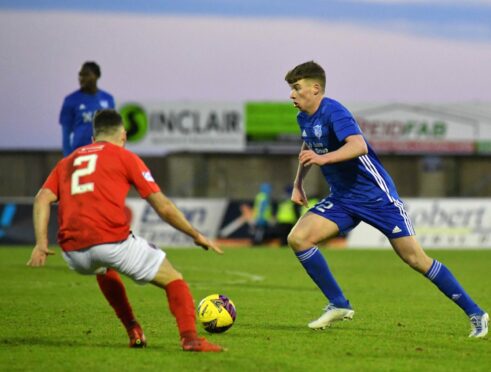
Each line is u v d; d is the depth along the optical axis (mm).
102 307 35406
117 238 22391
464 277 54406
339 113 27125
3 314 32969
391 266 62719
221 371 21422
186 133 128750
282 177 130250
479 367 22531
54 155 129500
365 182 27688
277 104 129625
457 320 32438
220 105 129125
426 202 87750
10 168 128750
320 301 38844
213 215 88375
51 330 28547
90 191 22516
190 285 46781
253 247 87188
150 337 26938
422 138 130250
